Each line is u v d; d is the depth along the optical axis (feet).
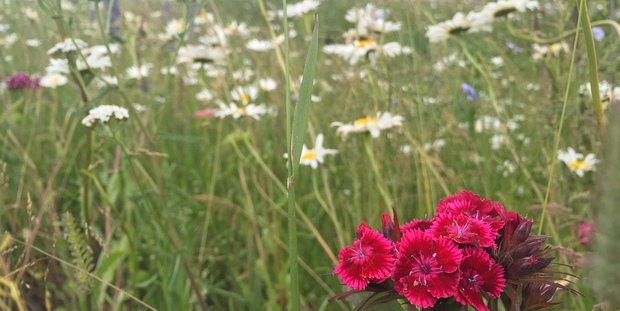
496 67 2.50
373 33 2.05
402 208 1.92
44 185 2.46
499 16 1.81
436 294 0.78
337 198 2.14
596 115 1.02
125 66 3.21
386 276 0.82
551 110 1.93
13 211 2.22
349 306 1.70
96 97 1.64
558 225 1.65
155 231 2.04
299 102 0.88
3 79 2.88
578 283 1.36
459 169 2.16
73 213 2.32
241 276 1.98
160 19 3.35
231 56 2.90
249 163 2.13
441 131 2.06
